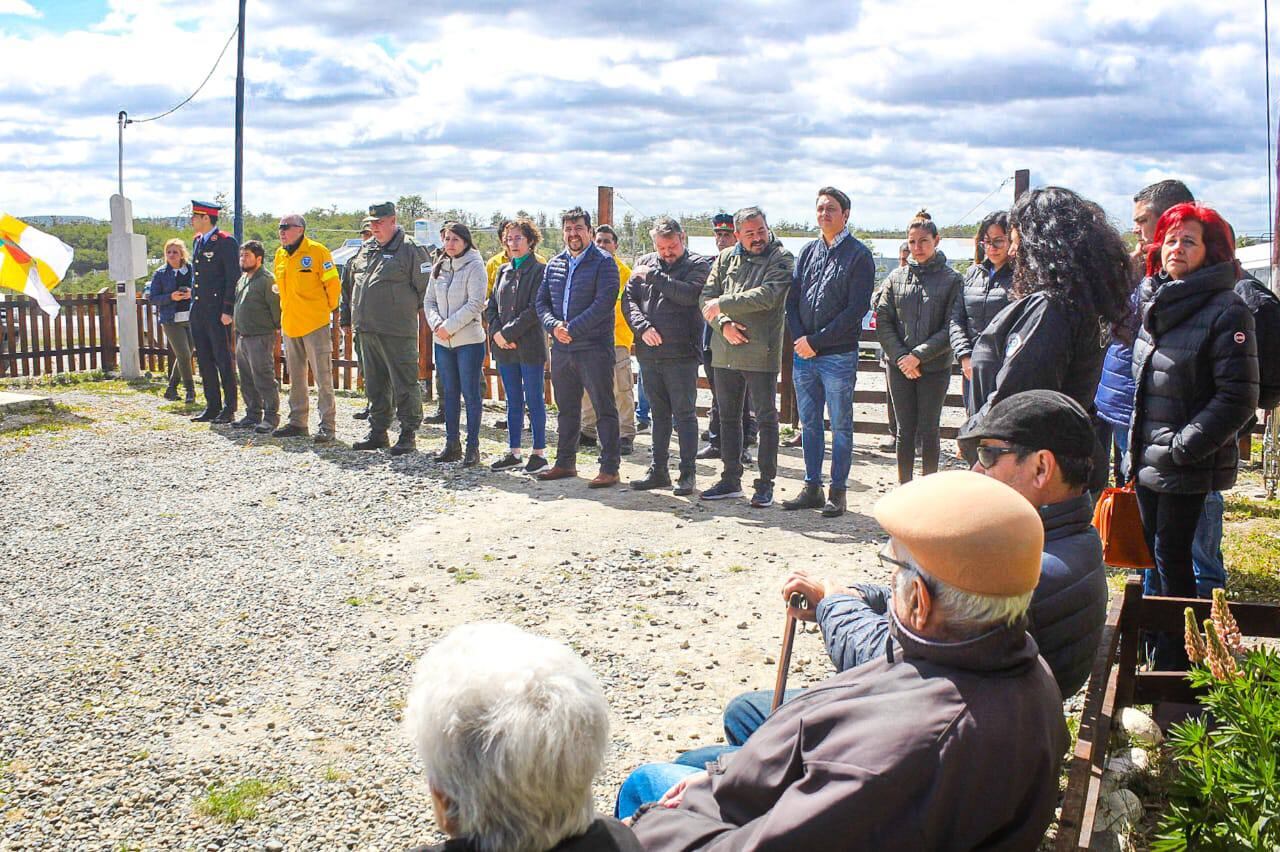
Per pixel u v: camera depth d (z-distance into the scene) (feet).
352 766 12.93
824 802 6.31
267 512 24.57
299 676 15.53
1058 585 8.55
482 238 71.51
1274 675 8.91
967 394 14.79
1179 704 11.48
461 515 24.25
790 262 23.73
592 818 5.82
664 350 25.20
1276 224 22.95
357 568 20.51
